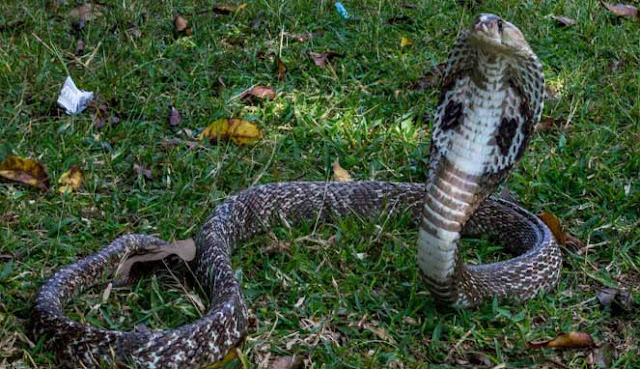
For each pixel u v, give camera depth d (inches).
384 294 69.9
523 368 65.3
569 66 97.3
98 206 76.0
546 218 77.2
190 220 75.4
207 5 104.0
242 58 95.5
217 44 97.0
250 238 75.5
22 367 61.6
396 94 91.0
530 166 83.4
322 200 78.0
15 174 77.2
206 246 70.1
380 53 97.2
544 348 66.6
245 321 65.1
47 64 89.8
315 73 93.5
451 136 64.7
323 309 67.6
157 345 61.6
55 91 87.0
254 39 98.6
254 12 102.6
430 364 65.0
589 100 91.6
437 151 65.1
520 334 67.2
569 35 102.4
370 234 75.2
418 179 82.6
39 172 77.5
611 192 80.4
